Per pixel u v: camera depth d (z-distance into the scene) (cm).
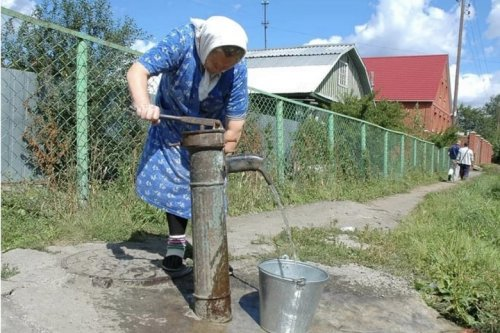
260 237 487
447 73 4534
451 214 776
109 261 347
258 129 709
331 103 2205
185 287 320
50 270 319
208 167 267
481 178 2255
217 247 274
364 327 307
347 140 1048
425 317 341
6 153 433
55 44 454
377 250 462
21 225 407
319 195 834
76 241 397
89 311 271
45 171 445
